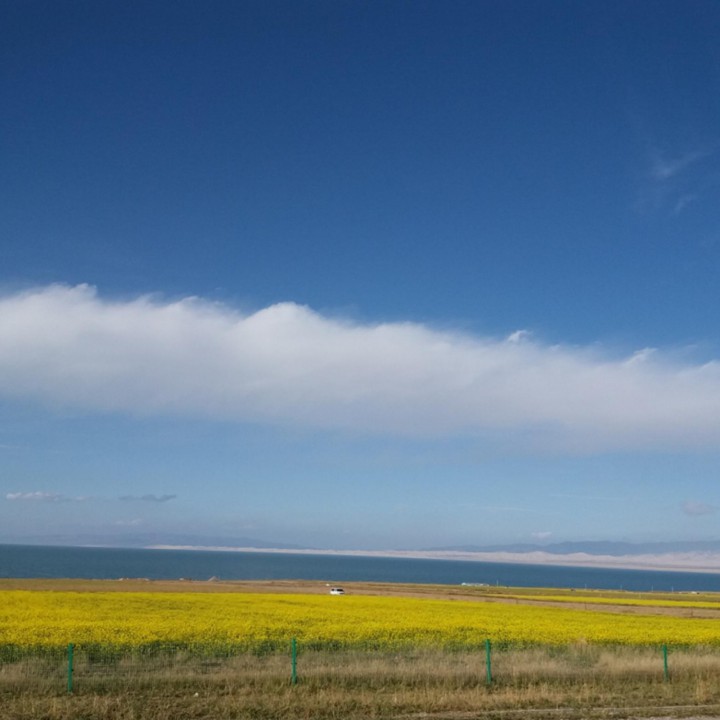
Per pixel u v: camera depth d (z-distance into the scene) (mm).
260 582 121562
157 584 91438
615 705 21016
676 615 56562
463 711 19766
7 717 17656
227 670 23156
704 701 21703
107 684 21047
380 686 22266
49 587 73062
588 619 45000
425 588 112062
